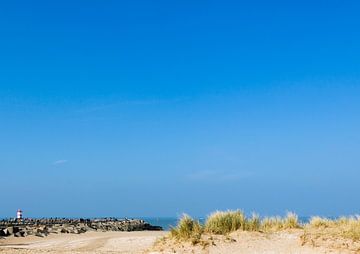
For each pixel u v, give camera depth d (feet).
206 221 72.79
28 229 178.09
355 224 69.15
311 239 65.98
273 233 70.08
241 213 73.82
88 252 95.76
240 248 65.82
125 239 133.08
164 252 66.85
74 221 262.88
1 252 95.96
